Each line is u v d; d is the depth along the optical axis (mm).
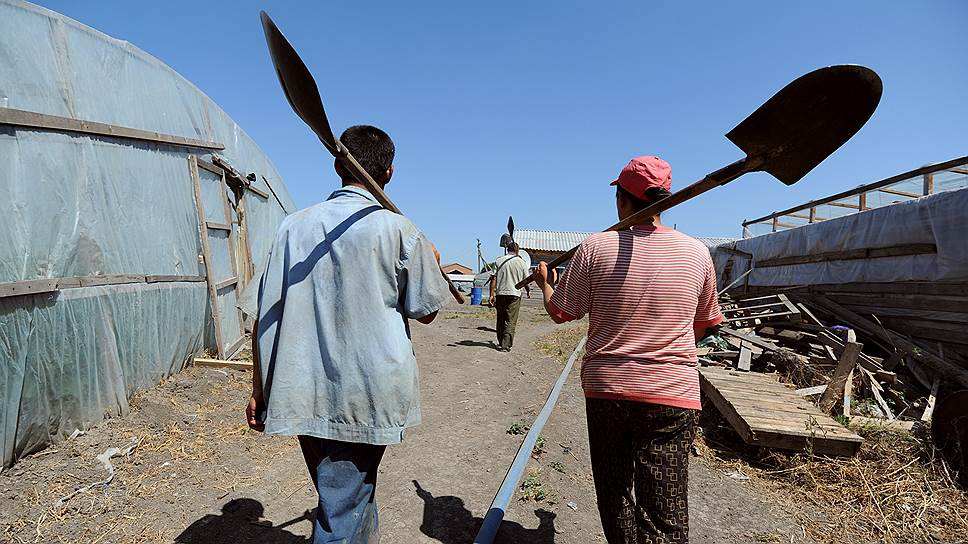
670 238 1817
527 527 2676
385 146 1805
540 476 3270
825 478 3404
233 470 3227
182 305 5363
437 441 3871
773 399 4355
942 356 5754
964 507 3078
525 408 4840
